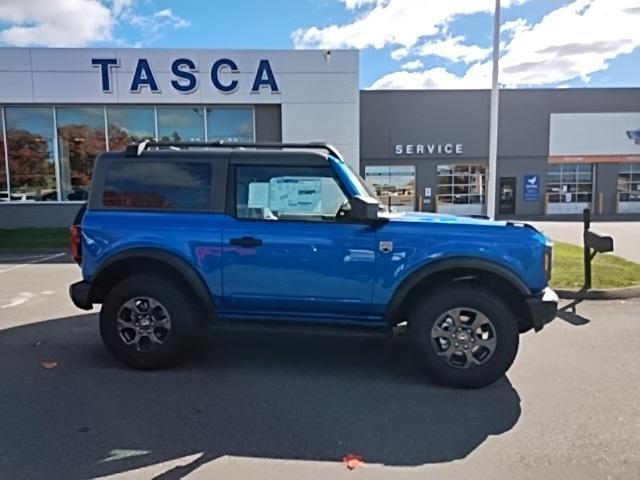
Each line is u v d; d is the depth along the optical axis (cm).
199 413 369
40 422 353
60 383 423
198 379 435
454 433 340
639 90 2738
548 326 599
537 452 314
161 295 448
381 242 421
